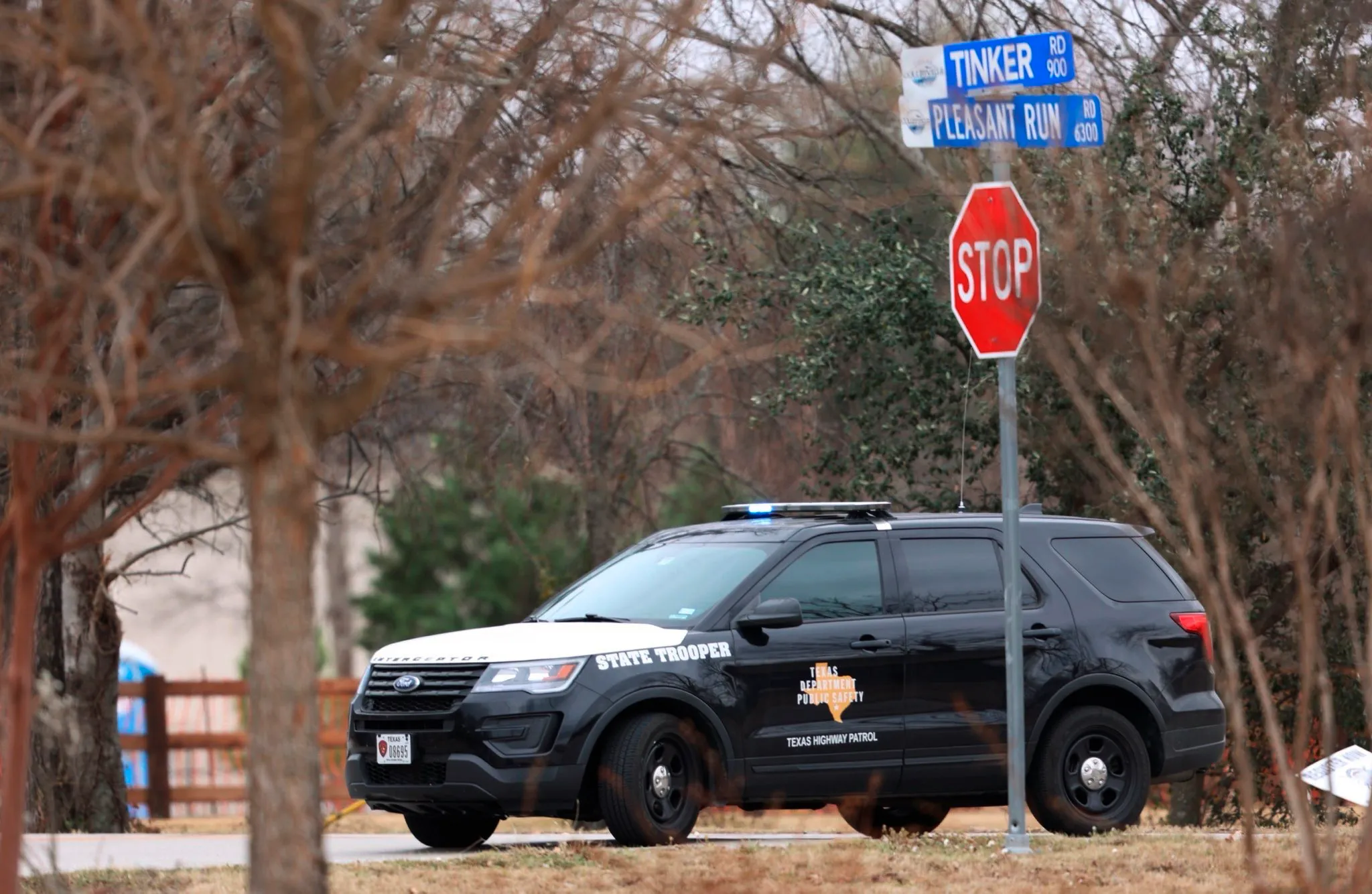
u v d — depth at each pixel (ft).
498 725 126.82
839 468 217.97
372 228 72.38
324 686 276.62
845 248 204.54
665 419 219.20
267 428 66.90
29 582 69.82
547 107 94.43
